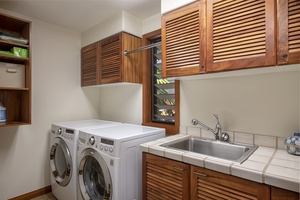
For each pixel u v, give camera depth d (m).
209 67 1.36
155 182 1.44
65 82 2.70
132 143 1.61
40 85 2.44
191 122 1.96
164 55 1.66
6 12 2.13
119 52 2.20
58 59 2.62
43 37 2.46
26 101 2.05
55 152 2.30
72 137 1.97
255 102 1.54
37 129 2.41
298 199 0.85
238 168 1.01
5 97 2.12
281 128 1.42
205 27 1.38
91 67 2.64
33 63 2.37
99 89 3.13
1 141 2.12
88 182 1.87
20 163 2.27
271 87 1.46
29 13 2.23
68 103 2.74
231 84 1.68
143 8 2.12
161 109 2.42
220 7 1.31
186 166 1.25
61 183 2.11
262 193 0.95
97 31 2.55
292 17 1.03
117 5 2.04
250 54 1.18
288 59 1.04
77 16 2.31
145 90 2.42
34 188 2.38
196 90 1.92
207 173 1.15
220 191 1.10
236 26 1.24
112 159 1.49
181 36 1.54
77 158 1.90
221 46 1.30
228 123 1.70
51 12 2.20
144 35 2.39
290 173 0.93
